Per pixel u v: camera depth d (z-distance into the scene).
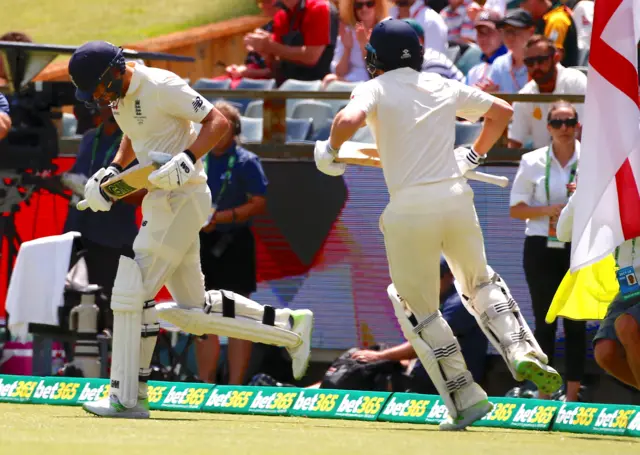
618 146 20.11
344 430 19.58
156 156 19.70
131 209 29.80
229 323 22.27
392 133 19.56
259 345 29.59
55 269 28.23
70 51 28.69
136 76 20.31
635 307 20.25
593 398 27.95
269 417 23.33
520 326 20.11
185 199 20.73
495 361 27.80
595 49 20.36
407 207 19.41
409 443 16.77
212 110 20.36
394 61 19.92
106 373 28.30
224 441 16.11
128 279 20.55
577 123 27.22
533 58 29.80
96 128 29.66
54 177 29.58
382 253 29.83
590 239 20.41
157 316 21.16
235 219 29.19
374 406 23.33
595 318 22.36
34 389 25.05
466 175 20.78
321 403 23.75
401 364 27.92
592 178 20.23
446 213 19.44
